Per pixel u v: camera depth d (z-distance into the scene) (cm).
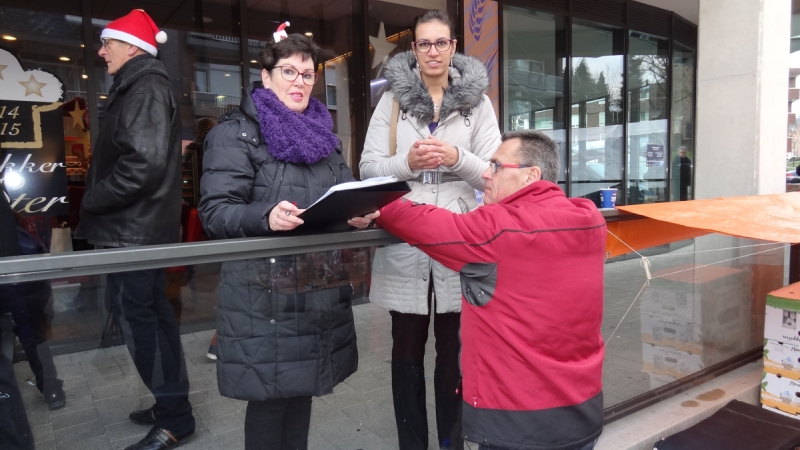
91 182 235
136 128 217
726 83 378
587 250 161
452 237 160
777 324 286
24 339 129
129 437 147
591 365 165
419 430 203
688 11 841
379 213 172
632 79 809
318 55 185
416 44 215
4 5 380
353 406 185
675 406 273
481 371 164
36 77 395
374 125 229
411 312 194
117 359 142
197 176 464
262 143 169
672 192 910
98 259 129
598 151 774
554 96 717
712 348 310
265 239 151
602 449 232
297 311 167
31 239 353
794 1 720
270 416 168
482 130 228
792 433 239
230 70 474
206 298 151
